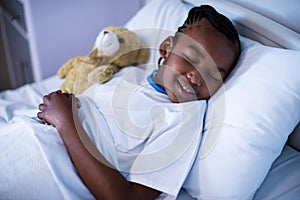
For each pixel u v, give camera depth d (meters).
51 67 1.83
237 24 0.99
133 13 1.67
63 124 0.80
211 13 0.87
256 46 0.88
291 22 0.90
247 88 0.79
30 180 0.75
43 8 1.62
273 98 0.76
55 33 1.73
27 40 1.78
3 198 0.73
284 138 0.77
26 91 1.33
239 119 0.77
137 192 0.77
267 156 0.75
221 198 0.77
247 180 0.75
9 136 0.82
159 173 0.78
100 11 1.78
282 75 0.77
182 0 1.20
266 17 0.96
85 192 0.78
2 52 2.18
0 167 0.76
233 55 0.87
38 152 0.78
